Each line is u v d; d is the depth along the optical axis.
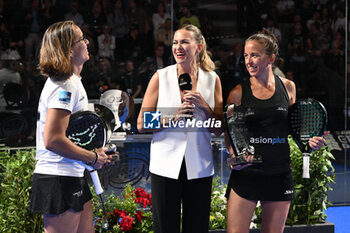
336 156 8.08
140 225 4.71
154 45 9.96
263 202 3.64
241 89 3.64
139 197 4.88
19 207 4.36
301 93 9.60
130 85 9.70
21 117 8.58
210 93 3.61
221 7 10.28
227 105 3.50
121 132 5.90
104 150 3.21
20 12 9.06
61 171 2.96
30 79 8.77
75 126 3.05
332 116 9.02
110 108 4.48
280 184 3.53
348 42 9.69
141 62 9.84
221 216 4.95
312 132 3.72
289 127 3.78
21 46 8.98
